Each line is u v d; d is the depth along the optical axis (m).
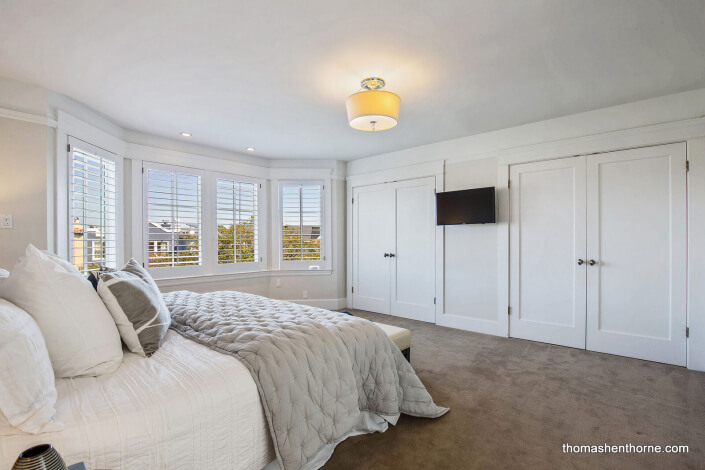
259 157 4.70
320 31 1.88
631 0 1.64
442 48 2.06
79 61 2.18
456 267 3.99
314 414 1.45
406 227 4.43
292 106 2.93
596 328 3.13
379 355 1.88
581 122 3.16
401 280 4.50
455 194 3.86
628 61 2.22
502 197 3.63
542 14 1.74
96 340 1.29
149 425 1.04
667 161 2.81
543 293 3.41
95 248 3.04
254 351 1.43
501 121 3.37
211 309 2.04
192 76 2.39
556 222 3.33
